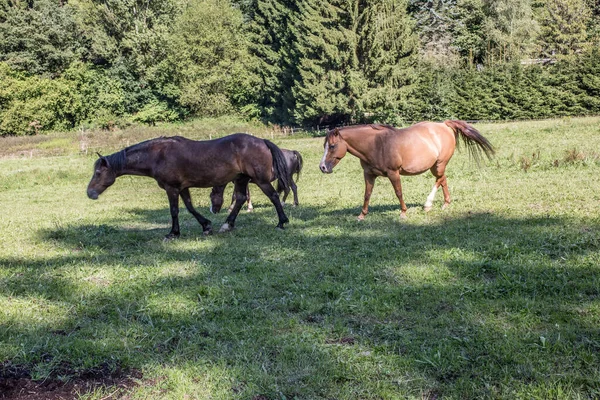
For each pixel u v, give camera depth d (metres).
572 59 47.09
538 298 6.03
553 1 54.75
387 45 48.81
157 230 11.91
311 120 52.38
